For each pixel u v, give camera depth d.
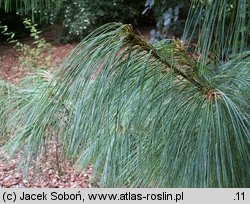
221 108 0.85
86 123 0.83
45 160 1.12
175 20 2.44
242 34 0.62
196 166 0.85
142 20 5.78
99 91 0.79
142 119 0.87
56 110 0.87
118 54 0.78
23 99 1.19
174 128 0.88
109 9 5.64
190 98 0.88
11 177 2.76
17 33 6.39
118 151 0.98
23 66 3.89
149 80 0.87
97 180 1.26
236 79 0.91
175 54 0.88
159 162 0.97
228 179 0.87
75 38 5.77
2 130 1.25
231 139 0.86
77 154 1.04
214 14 0.64
